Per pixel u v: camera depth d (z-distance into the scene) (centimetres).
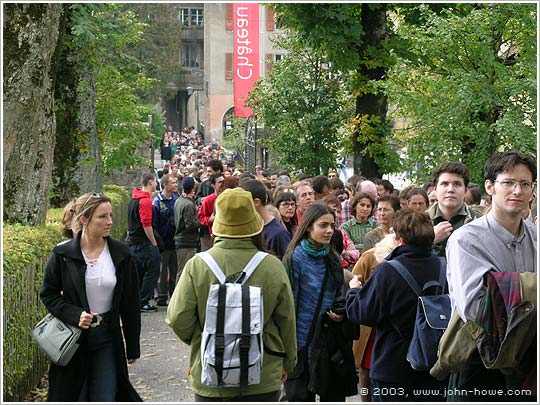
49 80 1478
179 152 7400
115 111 3253
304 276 892
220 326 704
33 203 1477
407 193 1227
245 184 1045
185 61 11131
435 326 749
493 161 692
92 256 894
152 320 1741
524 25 2119
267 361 729
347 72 2945
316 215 893
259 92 3234
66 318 872
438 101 2170
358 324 898
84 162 2620
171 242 1931
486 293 660
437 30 2145
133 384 1227
